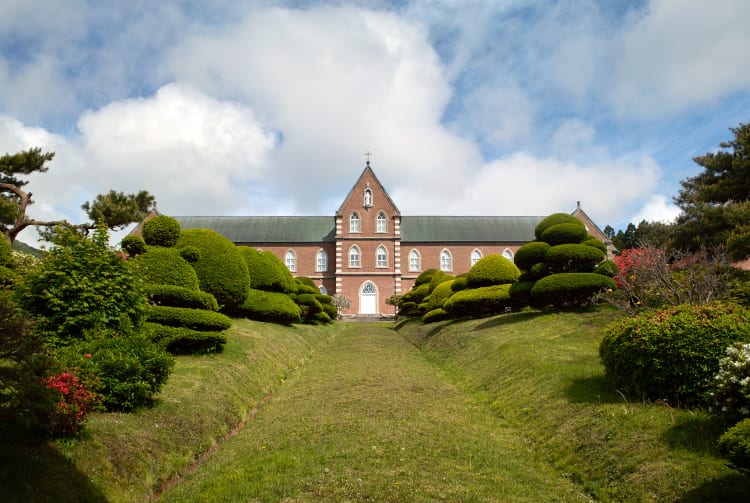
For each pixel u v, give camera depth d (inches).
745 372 268.2
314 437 383.9
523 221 2455.7
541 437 379.6
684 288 603.2
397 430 397.4
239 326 816.9
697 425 296.2
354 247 2250.2
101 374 348.5
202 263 789.9
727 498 234.2
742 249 873.5
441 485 292.5
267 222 2400.3
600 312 749.9
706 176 1071.0
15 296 406.0
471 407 490.3
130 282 448.1
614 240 3277.6
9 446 255.4
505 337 714.8
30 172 1098.7
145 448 323.9
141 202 1187.3
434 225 2421.3
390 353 869.2
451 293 1185.4
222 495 282.7
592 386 417.4
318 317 1325.0
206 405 431.5
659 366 341.4
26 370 265.3
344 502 268.8
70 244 442.3
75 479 259.9
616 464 298.0
